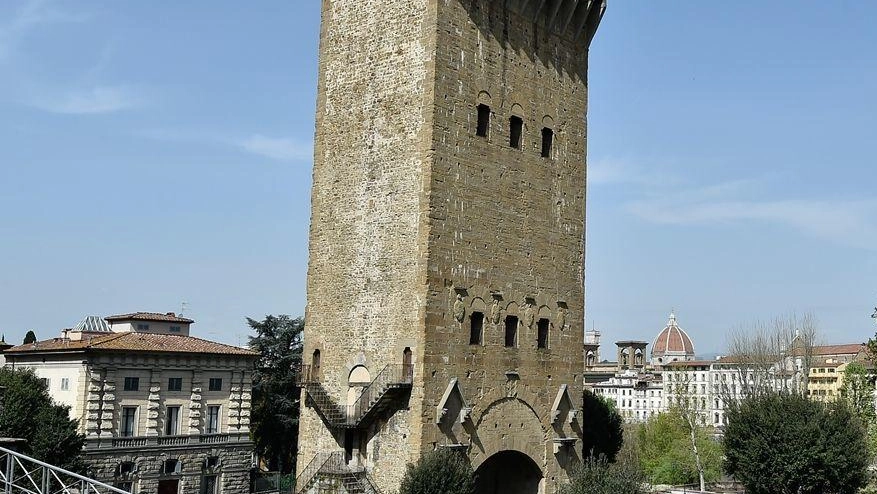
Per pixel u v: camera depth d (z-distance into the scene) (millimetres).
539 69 52188
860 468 59500
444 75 46375
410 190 45906
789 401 61375
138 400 76250
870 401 87125
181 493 77812
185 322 97250
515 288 49156
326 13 51781
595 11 55375
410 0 47531
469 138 47406
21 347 79812
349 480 44500
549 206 51812
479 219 47438
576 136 54219
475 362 46438
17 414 60000
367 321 46875
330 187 49906
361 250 47781
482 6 48906
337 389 47719
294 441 92562
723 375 144000
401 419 44406
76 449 62594
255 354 84750
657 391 192125
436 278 44906
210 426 81375
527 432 49156
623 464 54938
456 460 42969
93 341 75875
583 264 53719
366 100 48875
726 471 64500
